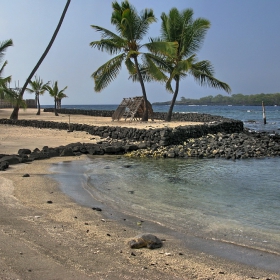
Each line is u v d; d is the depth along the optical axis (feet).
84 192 32.42
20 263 16.17
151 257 17.90
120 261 17.16
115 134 75.15
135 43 96.02
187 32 97.60
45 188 32.96
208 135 75.72
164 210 27.45
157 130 67.62
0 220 22.65
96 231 21.53
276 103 562.25
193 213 26.84
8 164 44.65
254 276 16.25
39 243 18.85
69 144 62.75
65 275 15.21
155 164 50.37
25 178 37.09
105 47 93.45
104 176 40.81
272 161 54.24
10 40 102.42
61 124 93.45
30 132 85.66
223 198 31.76
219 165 50.21
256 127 126.11
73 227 22.02
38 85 156.76
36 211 25.23
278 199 31.60
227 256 18.58
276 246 20.21
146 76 106.83
